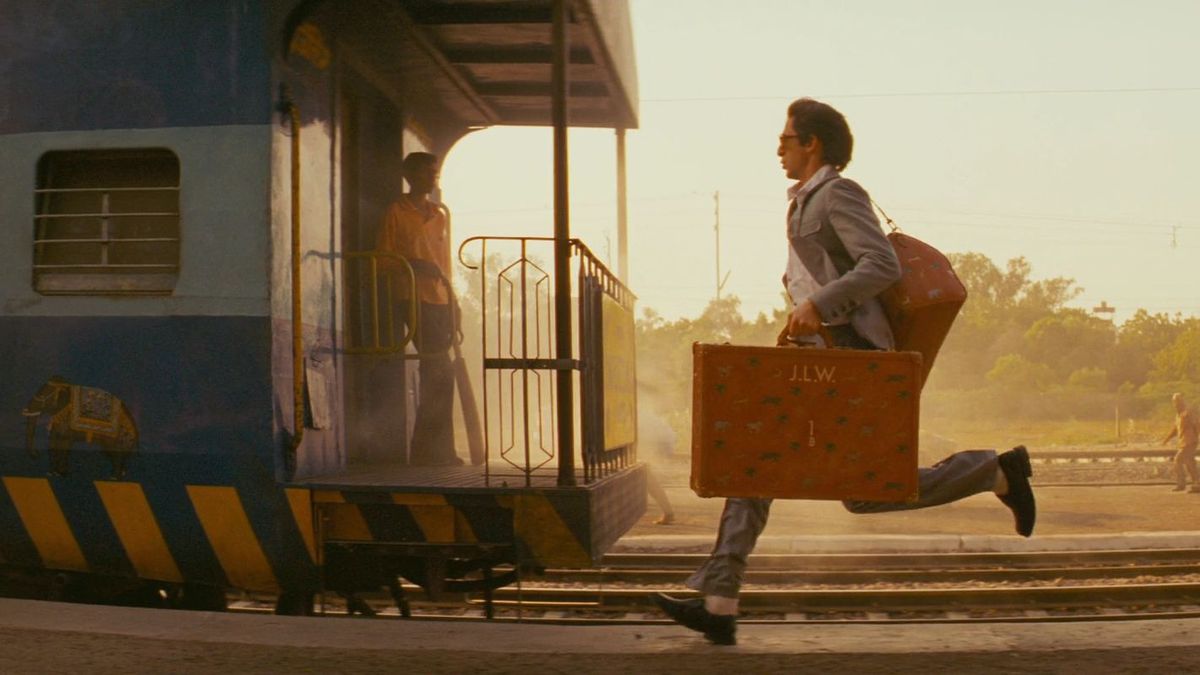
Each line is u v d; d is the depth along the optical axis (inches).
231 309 215.0
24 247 223.6
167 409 216.7
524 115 330.3
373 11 244.5
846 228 161.3
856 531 520.4
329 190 246.2
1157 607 336.2
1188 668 149.9
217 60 217.6
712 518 559.5
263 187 214.7
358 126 282.4
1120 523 568.1
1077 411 2778.1
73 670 153.9
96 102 221.3
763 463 151.6
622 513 244.7
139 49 220.4
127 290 220.1
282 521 212.7
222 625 178.5
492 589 231.8
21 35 225.0
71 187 225.9
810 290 166.9
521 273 219.0
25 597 239.9
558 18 209.9
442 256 289.4
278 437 215.3
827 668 151.8
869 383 151.9
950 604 331.9
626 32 277.7
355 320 280.1
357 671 153.1
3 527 225.0
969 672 149.3
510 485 211.9
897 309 163.5
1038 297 5644.7
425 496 209.0
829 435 151.8
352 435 280.7
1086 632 169.8
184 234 216.8
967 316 4569.4
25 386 223.1
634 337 297.3
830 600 328.2
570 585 353.4
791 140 171.9
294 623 180.1
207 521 215.5
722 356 151.1
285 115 221.3
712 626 163.6
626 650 161.9
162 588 247.9
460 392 300.2
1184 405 761.6
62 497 221.8
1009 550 446.9
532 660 157.2
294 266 222.2
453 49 280.2
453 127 335.3
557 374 209.9
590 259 228.7
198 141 217.2
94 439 219.6
